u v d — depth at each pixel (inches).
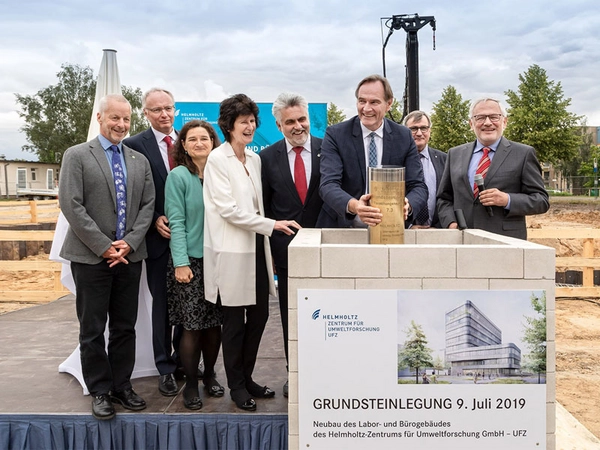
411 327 84.8
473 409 85.1
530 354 84.8
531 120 1068.5
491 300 84.4
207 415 118.2
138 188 126.7
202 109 314.3
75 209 115.4
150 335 148.7
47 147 1953.7
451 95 1023.6
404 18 395.2
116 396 125.0
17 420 118.4
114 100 122.6
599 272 375.6
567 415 141.9
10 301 348.5
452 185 152.0
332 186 117.7
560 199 1314.0
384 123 127.0
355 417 85.9
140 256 126.2
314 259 85.1
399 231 97.7
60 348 177.8
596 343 256.2
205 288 121.3
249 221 117.7
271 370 151.0
